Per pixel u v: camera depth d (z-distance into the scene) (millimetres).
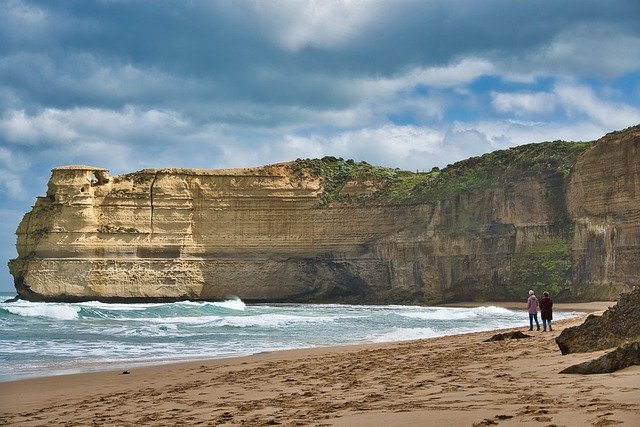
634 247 79875
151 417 17125
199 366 29672
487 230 101812
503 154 108000
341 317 68000
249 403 18375
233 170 116250
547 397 15258
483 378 19422
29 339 45438
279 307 97062
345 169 123812
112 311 75875
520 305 89688
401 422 13875
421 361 25469
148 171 114062
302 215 116562
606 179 85688
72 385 24781
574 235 91188
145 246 110500
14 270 112750
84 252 107625
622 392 15109
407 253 109375
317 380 22406
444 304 103250
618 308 22422
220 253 113688
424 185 114188
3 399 21766
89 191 109875
